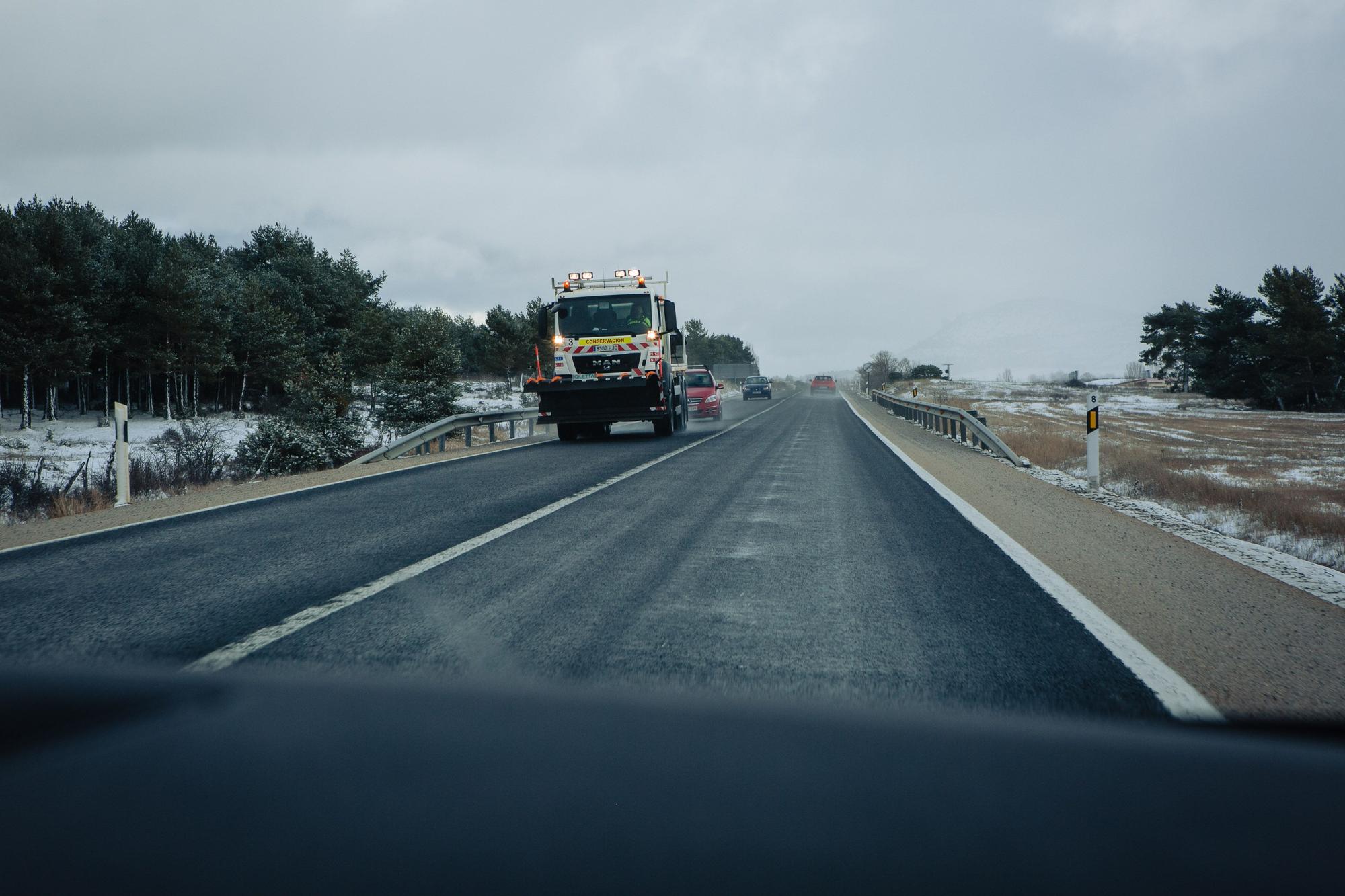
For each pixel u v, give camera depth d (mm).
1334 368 51500
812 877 1898
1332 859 2012
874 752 2721
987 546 6840
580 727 2934
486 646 4027
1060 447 19328
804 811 2254
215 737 2807
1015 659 3869
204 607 4875
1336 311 52125
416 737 2818
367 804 2275
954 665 3775
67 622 4535
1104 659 3883
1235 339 59344
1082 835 2131
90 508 12227
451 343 34188
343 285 64938
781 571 5848
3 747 2721
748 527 7730
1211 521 10062
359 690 3354
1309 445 24406
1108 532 7855
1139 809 2295
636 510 8766
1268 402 55688
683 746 2754
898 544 6941
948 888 1861
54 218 45250
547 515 8438
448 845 2043
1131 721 3072
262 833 2098
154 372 49438
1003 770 2572
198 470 17594
